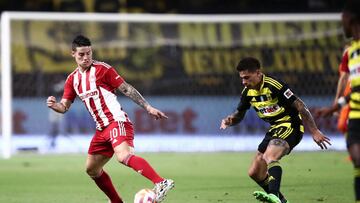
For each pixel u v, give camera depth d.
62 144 59.78
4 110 52.88
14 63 61.44
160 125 61.34
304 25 62.19
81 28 61.72
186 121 62.28
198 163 46.97
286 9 81.00
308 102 62.28
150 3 80.38
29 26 61.28
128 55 62.56
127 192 30.78
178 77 63.09
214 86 63.03
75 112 60.09
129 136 22.95
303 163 44.62
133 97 23.00
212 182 34.56
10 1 78.69
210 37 62.69
